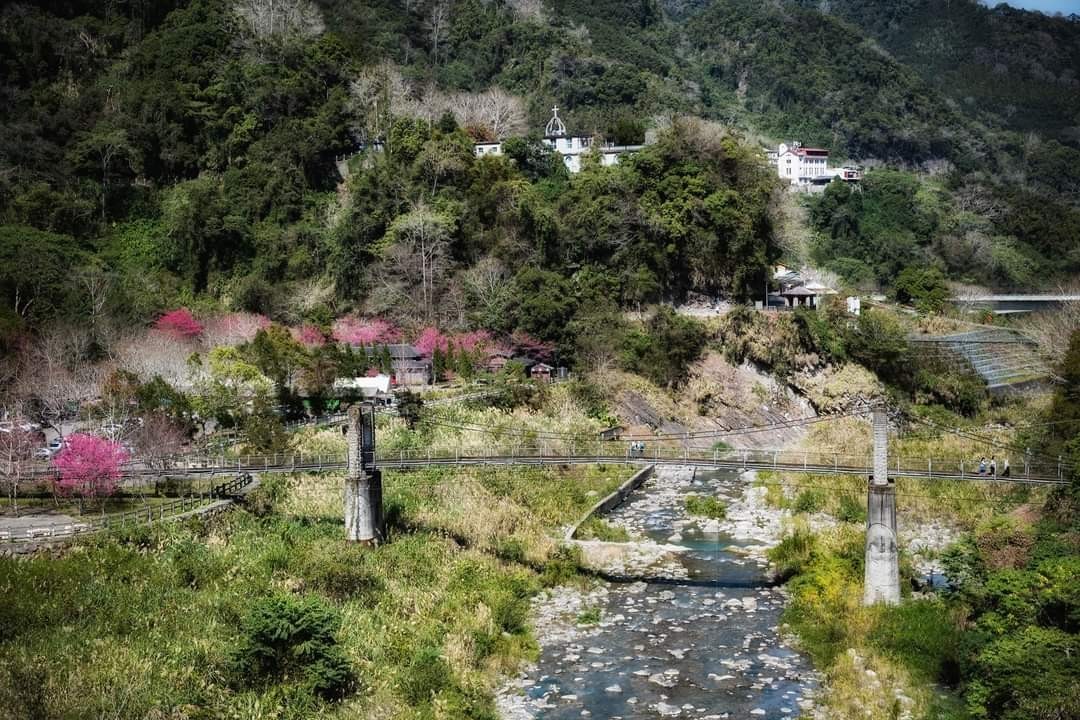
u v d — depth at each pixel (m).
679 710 37.59
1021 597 40.16
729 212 109.81
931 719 36.00
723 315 104.00
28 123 122.19
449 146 115.00
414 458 57.00
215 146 127.06
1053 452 66.38
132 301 96.25
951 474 49.19
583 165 122.12
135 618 41.34
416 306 101.69
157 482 58.91
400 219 104.81
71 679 35.69
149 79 132.00
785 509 67.44
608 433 82.81
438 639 42.28
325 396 76.31
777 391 102.00
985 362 107.12
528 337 96.38
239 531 52.94
